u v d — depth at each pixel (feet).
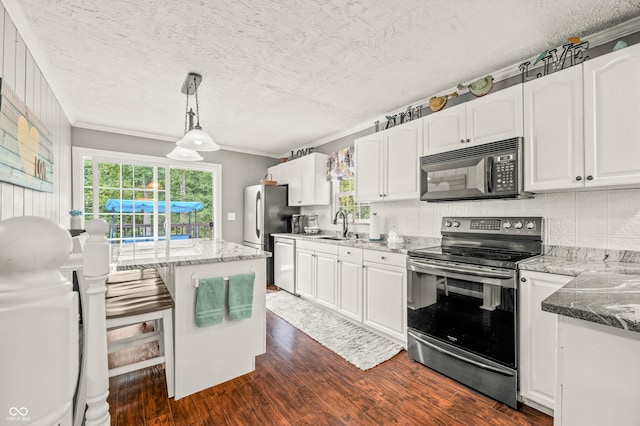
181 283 5.96
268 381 6.52
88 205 12.60
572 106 5.64
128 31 6.00
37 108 6.88
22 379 1.30
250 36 6.20
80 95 9.16
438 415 5.42
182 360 5.93
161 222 13.83
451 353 6.57
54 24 5.74
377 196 9.84
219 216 15.75
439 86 8.57
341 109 10.40
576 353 3.12
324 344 8.28
